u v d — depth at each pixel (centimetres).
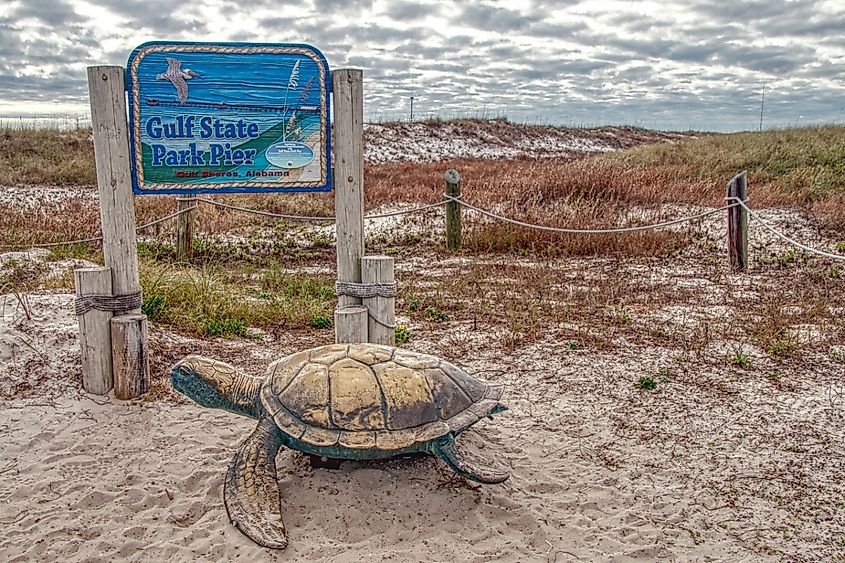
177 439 494
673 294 942
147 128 535
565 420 547
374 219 1558
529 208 1498
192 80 535
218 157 550
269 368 464
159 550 376
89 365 550
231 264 1174
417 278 1067
